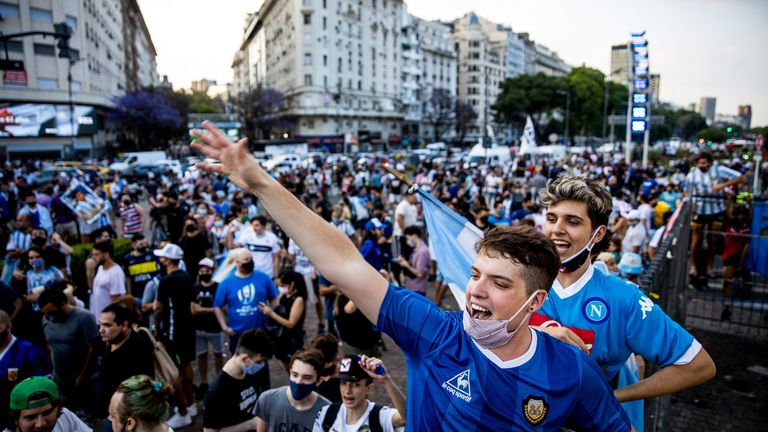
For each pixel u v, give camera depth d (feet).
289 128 251.19
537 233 4.70
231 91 544.62
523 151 86.99
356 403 10.53
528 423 4.48
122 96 184.55
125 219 38.42
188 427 17.53
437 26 338.34
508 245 4.48
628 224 30.63
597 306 6.65
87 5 157.99
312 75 233.35
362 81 255.50
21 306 19.43
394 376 21.06
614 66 298.15
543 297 4.55
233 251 19.01
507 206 44.32
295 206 4.85
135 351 14.49
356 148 244.42
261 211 42.60
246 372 12.87
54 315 15.76
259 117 222.69
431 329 4.82
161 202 44.93
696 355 6.16
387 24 268.82
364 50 254.88
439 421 4.68
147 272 23.20
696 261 27.78
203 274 19.57
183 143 246.27
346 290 4.89
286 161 129.59
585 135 296.51
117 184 64.95
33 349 14.03
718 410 16.75
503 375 4.54
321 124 240.32
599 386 4.81
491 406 4.50
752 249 23.57
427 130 311.06
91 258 23.21
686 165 98.89
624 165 93.15
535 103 237.66
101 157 157.89
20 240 27.40
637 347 6.50
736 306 22.22
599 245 6.98
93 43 166.09
